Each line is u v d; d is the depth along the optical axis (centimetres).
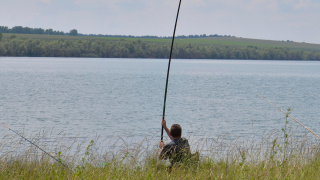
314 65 16038
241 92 3859
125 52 19325
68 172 584
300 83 5556
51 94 3297
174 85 4788
